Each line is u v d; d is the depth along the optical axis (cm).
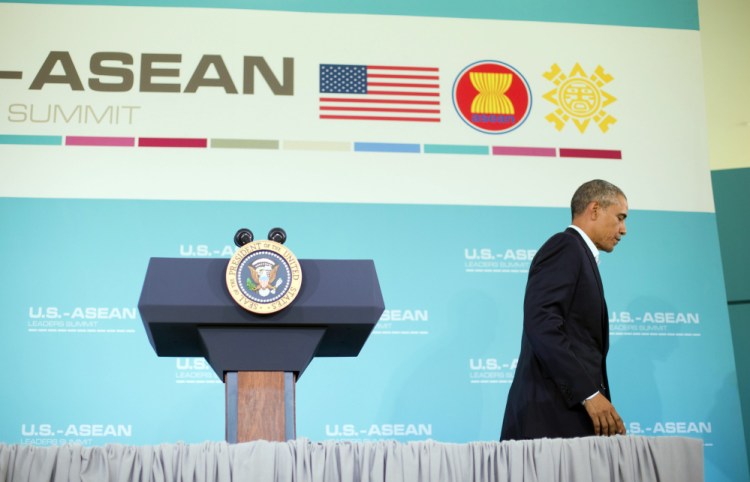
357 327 221
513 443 207
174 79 464
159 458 194
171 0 474
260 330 215
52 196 441
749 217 509
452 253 454
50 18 465
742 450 440
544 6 494
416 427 430
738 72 534
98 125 453
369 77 474
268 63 471
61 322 424
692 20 500
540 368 317
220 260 220
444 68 479
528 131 475
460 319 445
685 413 443
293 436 210
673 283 460
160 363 423
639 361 448
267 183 454
